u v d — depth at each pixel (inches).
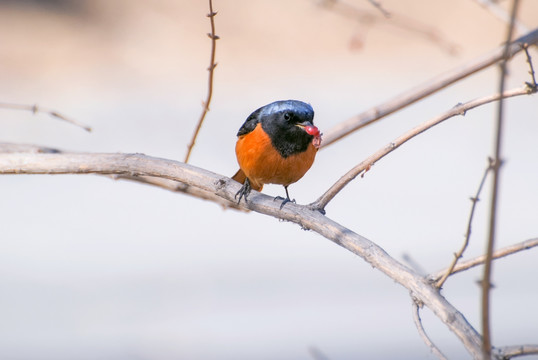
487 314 113.6
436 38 290.0
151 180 237.8
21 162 201.5
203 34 888.3
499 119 108.3
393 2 904.3
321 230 167.9
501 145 109.0
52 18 919.7
